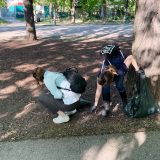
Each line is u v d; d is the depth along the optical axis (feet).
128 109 8.70
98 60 15.92
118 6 63.77
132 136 7.85
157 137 7.78
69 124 8.49
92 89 11.18
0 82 12.46
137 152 7.19
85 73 13.43
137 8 8.91
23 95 10.93
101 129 8.21
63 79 8.17
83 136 7.90
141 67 8.89
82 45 21.31
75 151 7.28
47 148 7.43
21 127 8.48
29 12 23.47
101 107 9.46
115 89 10.95
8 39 25.00
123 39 24.95
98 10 64.08
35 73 8.24
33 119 8.94
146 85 8.48
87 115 8.97
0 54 18.04
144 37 8.79
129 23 50.49
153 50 8.68
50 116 9.06
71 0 61.77
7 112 9.52
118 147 7.40
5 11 80.59
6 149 7.44
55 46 20.84
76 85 8.11
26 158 7.07
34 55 17.52
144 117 8.70
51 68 14.44
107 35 28.43
